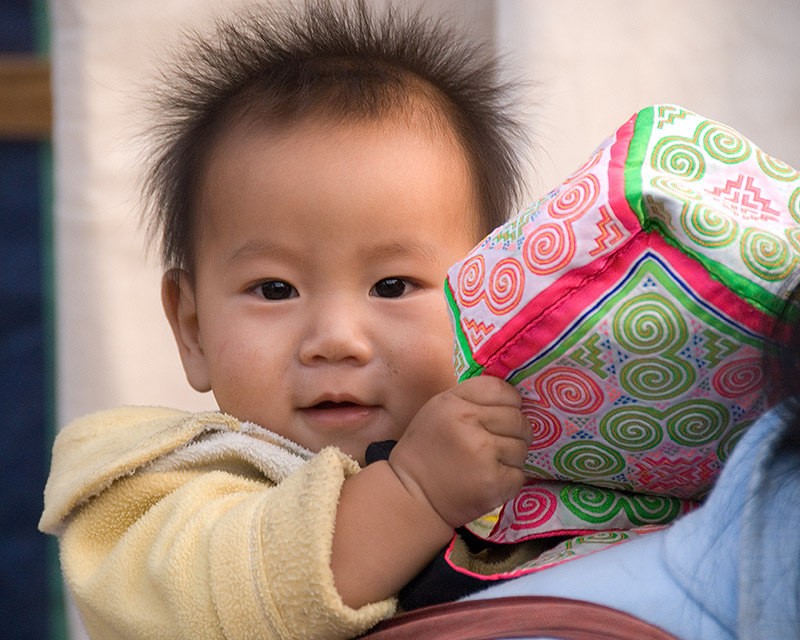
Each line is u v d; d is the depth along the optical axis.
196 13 3.66
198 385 2.30
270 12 2.60
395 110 2.09
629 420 1.43
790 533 1.19
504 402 1.48
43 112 3.89
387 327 1.99
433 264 2.04
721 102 3.52
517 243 1.43
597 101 3.50
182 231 2.29
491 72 2.45
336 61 2.24
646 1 3.50
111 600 1.70
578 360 1.38
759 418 1.32
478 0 3.65
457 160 2.13
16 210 3.92
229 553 1.56
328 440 1.98
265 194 2.00
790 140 3.52
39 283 3.92
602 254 1.34
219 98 2.21
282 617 1.51
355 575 1.53
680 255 1.32
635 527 1.57
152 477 1.88
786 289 1.29
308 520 1.54
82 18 3.65
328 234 1.98
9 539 3.94
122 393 3.68
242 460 1.89
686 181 1.39
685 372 1.36
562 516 1.57
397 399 1.98
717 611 1.24
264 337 1.99
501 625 1.34
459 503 1.53
